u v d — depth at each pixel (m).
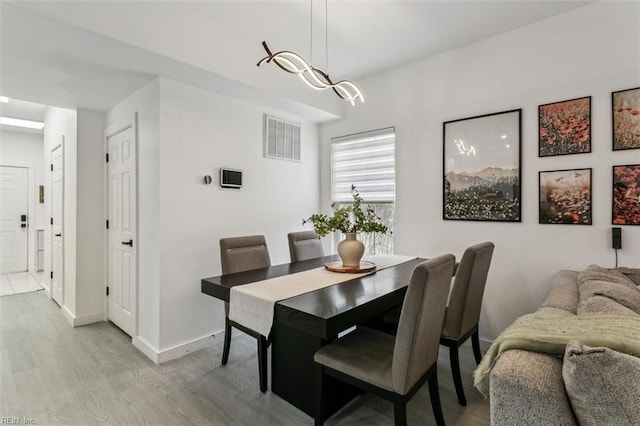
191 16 2.36
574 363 0.80
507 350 1.03
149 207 2.68
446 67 3.04
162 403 2.00
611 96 2.26
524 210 2.62
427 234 3.18
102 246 3.47
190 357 2.62
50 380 2.26
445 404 1.98
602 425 0.77
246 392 2.12
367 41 2.85
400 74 3.35
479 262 2.01
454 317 1.97
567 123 2.42
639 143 2.16
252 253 2.66
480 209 2.84
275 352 2.09
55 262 4.05
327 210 4.05
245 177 3.22
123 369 2.42
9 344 2.85
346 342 1.78
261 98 3.13
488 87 2.80
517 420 0.87
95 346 2.81
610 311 1.28
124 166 3.10
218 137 2.98
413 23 2.57
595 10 2.31
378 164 3.57
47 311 3.73
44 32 1.89
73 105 3.23
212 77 2.60
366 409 1.95
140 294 2.80
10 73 2.47
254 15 2.44
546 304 1.73
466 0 2.29
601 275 1.89
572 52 2.41
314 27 2.62
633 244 2.18
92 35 1.93
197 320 2.79
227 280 2.12
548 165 2.51
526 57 2.61
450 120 3.02
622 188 2.21
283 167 3.66
